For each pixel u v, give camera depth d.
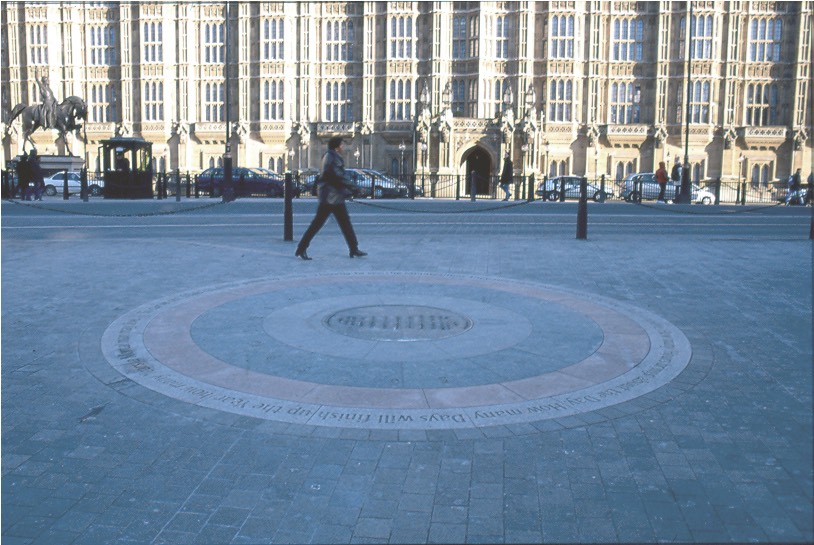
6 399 6.36
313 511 4.54
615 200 41.69
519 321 8.98
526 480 4.94
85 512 4.52
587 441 5.54
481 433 5.67
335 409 6.11
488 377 6.89
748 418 5.98
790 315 9.62
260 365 7.23
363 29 56.44
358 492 4.77
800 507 4.56
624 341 8.17
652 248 16.20
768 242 17.64
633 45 55.75
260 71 57.72
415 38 55.78
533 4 54.91
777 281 12.12
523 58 54.91
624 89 56.09
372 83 56.56
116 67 60.59
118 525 4.38
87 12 60.62
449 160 53.09
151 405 6.23
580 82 55.75
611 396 6.45
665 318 9.38
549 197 42.19
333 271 12.63
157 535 4.28
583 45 55.66
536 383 6.75
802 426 5.78
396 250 15.47
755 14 54.72
